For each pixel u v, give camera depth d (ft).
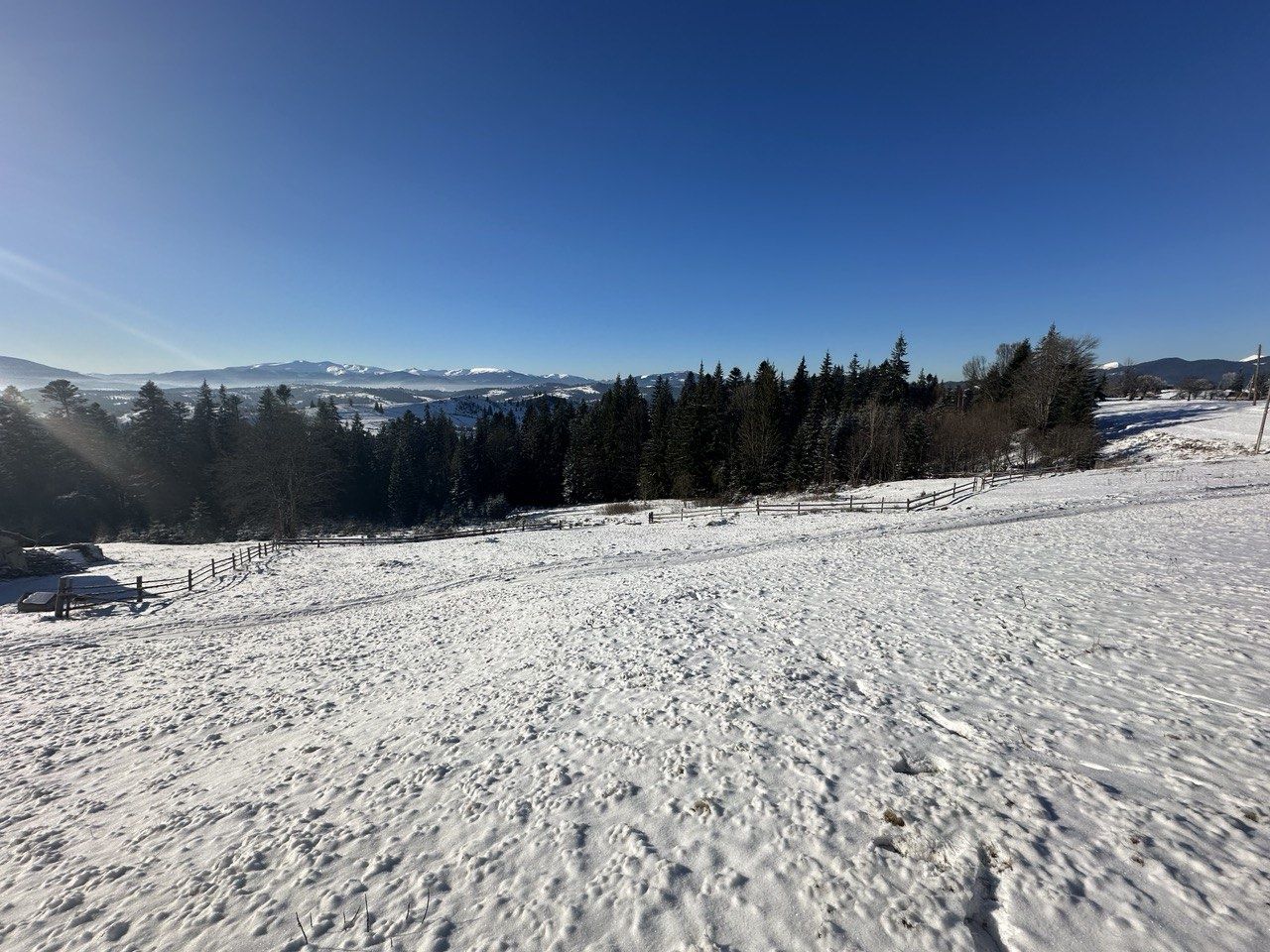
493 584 69.15
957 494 115.34
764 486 177.68
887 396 223.71
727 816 16.79
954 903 12.76
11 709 35.50
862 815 16.15
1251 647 25.94
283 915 14.65
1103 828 14.74
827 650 31.30
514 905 14.14
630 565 73.87
